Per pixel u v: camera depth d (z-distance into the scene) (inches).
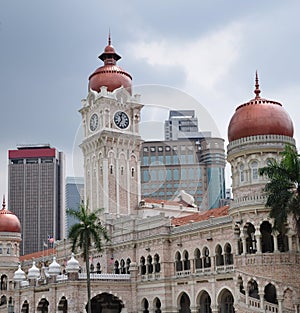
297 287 2554.1
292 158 2381.9
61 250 4606.3
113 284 3646.7
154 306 3523.6
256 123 2746.1
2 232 5068.9
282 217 2321.6
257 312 2559.1
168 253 3499.0
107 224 4013.3
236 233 2775.6
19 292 4153.5
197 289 3230.8
